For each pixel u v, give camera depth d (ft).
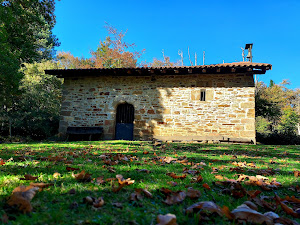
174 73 33.47
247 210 3.95
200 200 5.04
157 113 33.47
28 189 4.57
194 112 32.60
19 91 30.58
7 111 40.29
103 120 34.58
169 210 4.31
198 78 33.32
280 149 22.59
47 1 37.63
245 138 30.68
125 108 35.27
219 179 7.45
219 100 32.27
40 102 44.55
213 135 31.63
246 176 7.57
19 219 3.49
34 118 40.65
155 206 4.49
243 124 31.14
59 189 5.26
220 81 32.73
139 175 7.36
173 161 11.51
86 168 8.27
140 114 33.88
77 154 12.97
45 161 9.75
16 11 30.89
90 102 35.42
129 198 4.84
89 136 33.78
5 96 33.96
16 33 32.58
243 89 31.91
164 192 5.36
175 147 21.15
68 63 91.86
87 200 4.45
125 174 7.41
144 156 13.19
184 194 5.01
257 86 71.61
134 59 77.20
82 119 35.09
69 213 3.89
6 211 3.81
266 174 8.73
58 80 52.08
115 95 35.06
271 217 4.05
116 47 75.97
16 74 27.68
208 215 4.13
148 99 34.12
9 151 13.71
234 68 30.19
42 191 5.01
